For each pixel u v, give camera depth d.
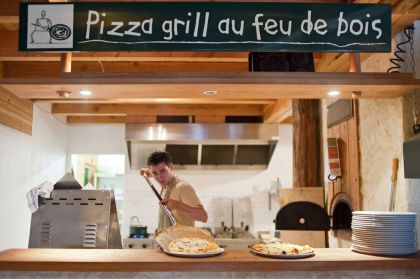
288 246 2.12
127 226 5.86
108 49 2.02
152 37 2.03
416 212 2.27
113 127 6.05
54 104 5.27
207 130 5.33
